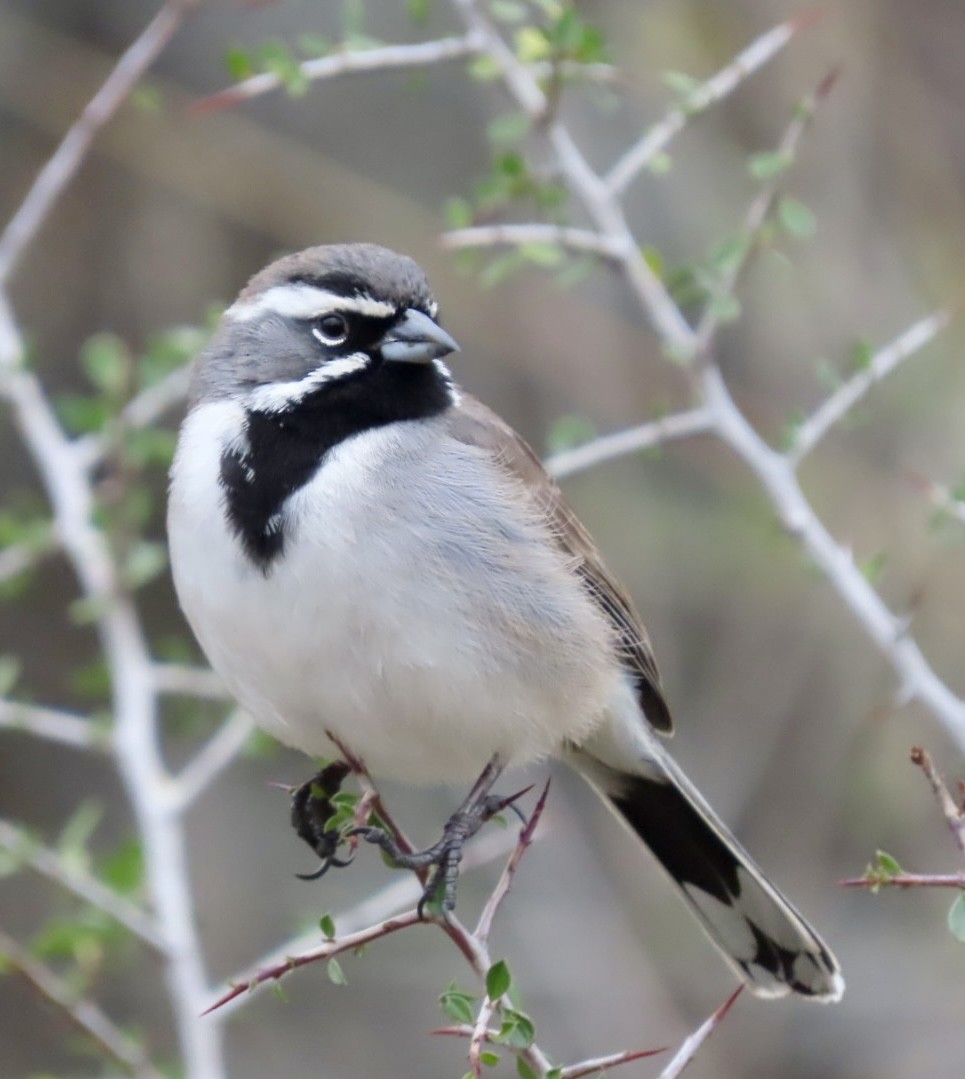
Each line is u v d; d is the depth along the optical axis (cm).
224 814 1391
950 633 1299
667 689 1340
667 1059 1266
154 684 954
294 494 776
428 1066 1324
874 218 1371
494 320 1362
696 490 1357
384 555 772
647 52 1362
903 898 1336
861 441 1338
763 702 1328
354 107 1413
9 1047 1342
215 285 1404
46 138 1406
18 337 1051
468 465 806
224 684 818
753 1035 1291
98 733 942
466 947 635
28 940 1357
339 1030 1339
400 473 789
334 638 772
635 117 1369
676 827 903
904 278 1359
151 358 1015
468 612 788
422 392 816
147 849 901
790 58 1362
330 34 1375
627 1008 1279
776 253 933
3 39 1375
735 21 1373
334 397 799
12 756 1423
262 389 802
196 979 860
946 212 1369
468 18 942
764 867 1324
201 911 1348
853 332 1344
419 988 1351
